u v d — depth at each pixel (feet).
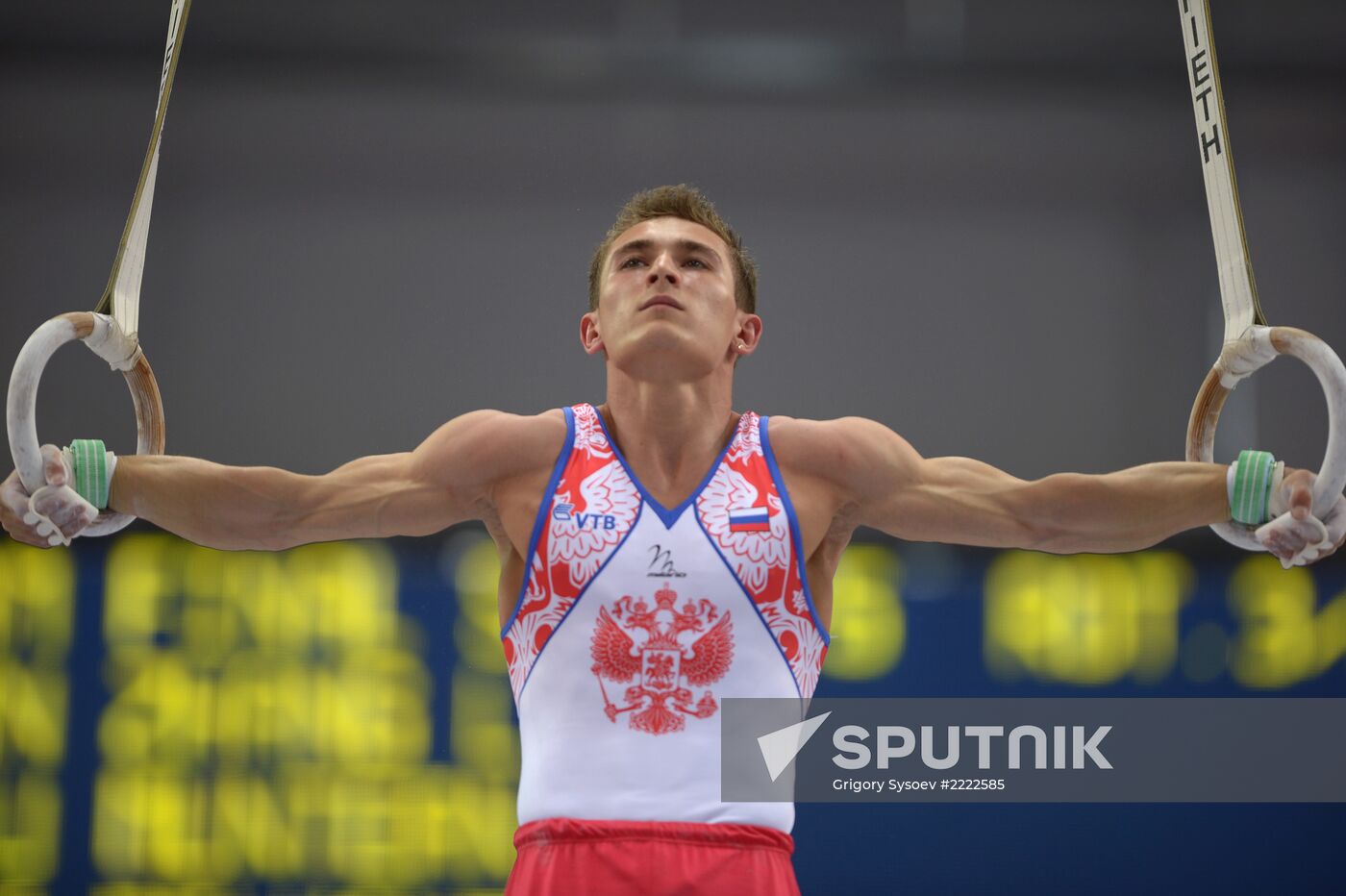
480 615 53.26
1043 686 52.95
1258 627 53.26
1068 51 60.54
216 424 57.72
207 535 35.04
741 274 36.88
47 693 52.44
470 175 59.67
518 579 34.63
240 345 58.23
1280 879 52.03
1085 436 58.39
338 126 59.77
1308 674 52.90
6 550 52.90
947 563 53.67
